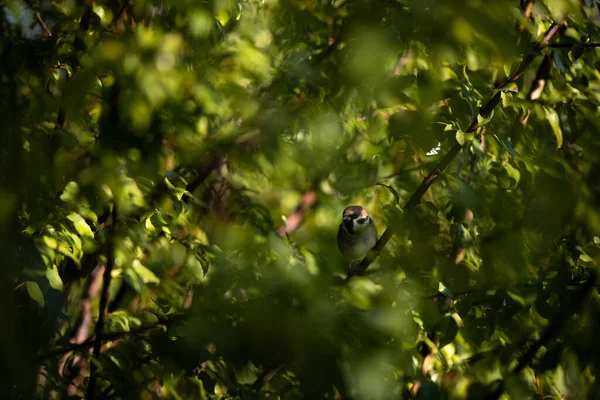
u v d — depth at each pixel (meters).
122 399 6.84
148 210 6.93
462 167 7.59
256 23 8.63
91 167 6.64
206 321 6.57
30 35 8.02
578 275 7.52
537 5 7.68
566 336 7.78
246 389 7.17
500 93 6.66
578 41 7.98
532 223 7.82
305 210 10.83
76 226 6.55
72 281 8.48
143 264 8.37
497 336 8.65
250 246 8.14
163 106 6.81
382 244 7.44
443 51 5.27
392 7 5.49
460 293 7.40
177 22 6.99
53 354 6.73
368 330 6.49
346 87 7.27
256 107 7.43
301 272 7.03
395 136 7.49
